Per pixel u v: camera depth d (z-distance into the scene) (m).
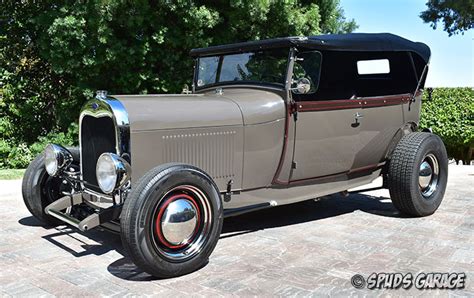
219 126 3.90
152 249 3.12
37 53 9.99
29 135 10.27
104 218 3.45
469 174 7.76
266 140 4.15
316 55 4.49
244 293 3.02
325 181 4.75
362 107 4.65
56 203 3.96
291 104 4.20
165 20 9.25
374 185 6.89
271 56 4.38
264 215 5.07
